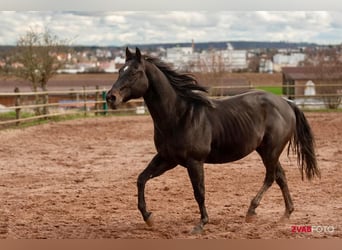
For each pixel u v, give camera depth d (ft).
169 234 24.93
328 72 106.01
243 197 33.53
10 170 43.57
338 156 49.73
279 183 27.99
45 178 40.27
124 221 27.66
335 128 72.64
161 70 25.03
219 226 26.35
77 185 37.70
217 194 34.42
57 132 70.85
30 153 52.85
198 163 25.02
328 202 31.71
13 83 140.05
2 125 74.02
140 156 51.44
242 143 26.22
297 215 28.63
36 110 88.58
